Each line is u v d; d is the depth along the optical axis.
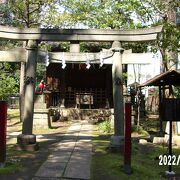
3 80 22.64
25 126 11.22
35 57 11.39
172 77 12.22
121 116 11.19
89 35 11.39
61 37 11.38
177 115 8.82
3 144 8.73
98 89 24.09
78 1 19.42
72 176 8.05
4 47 25.95
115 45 11.40
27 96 11.28
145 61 11.51
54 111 21.25
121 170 8.78
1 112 8.71
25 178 7.91
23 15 19.41
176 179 8.34
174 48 13.41
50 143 12.59
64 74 23.47
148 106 25.58
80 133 15.69
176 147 12.32
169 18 14.93
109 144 11.49
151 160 10.20
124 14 17.47
